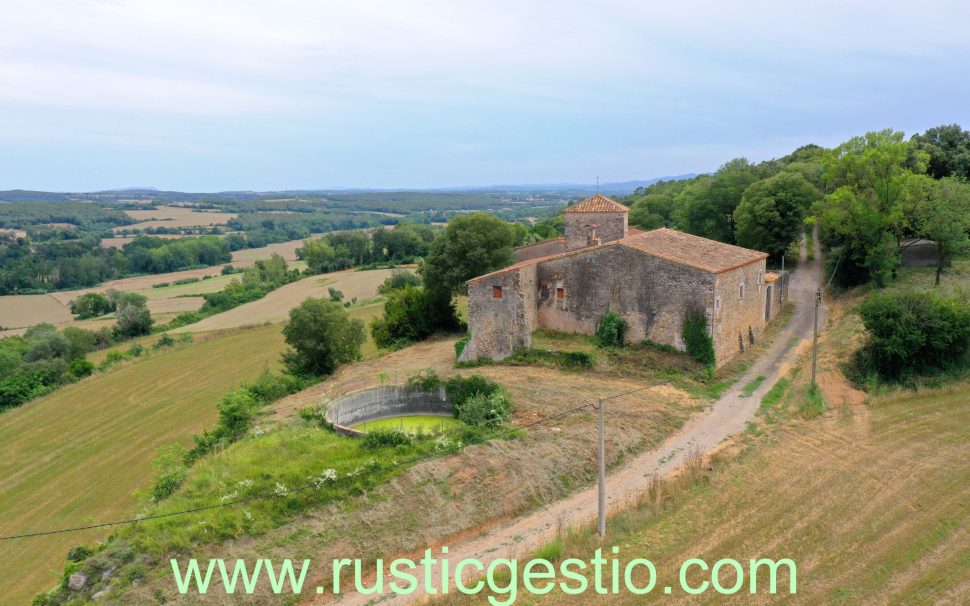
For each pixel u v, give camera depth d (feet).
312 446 93.04
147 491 97.09
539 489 82.38
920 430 91.91
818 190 205.46
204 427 142.00
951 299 113.39
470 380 112.57
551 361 127.54
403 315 184.65
